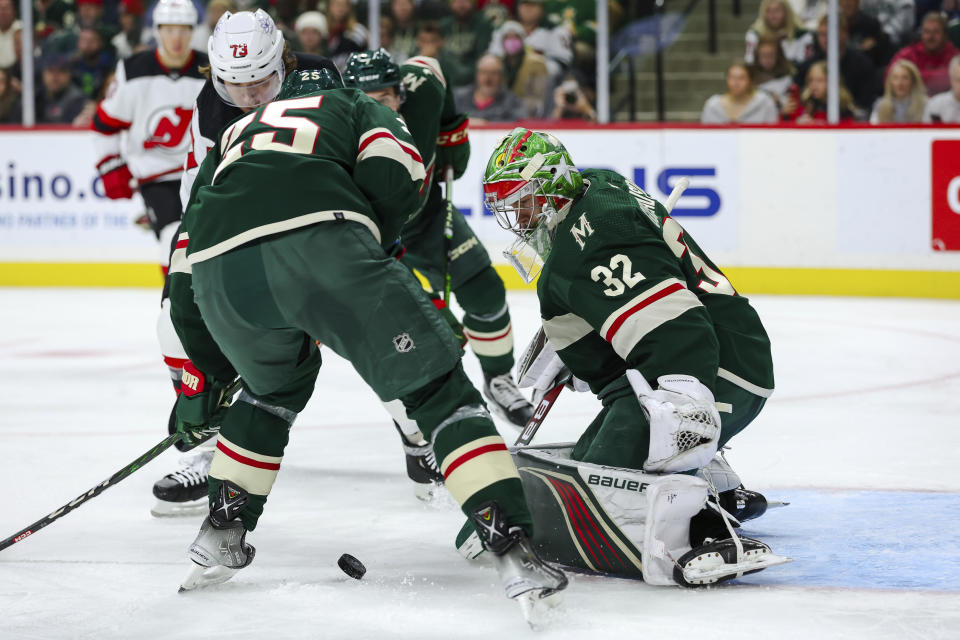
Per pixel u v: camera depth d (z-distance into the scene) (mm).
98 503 10109
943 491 9953
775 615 6809
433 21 27469
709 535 7633
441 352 6734
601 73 27312
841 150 24969
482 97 27469
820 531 8758
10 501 10148
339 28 27656
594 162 26672
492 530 6566
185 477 9695
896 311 22828
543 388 8688
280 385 7277
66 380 16828
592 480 7422
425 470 9859
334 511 9758
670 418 7102
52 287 28828
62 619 6965
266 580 7789
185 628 6777
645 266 7406
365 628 6715
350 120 7172
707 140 25859
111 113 16891
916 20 25328
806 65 26031
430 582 7680
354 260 6703
